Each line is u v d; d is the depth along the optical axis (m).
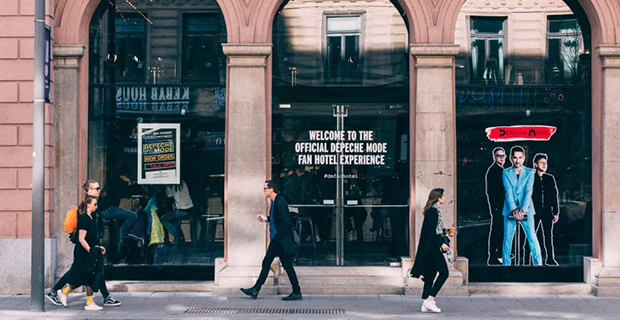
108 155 12.16
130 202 12.17
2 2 11.59
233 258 11.70
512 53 12.13
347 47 12.20
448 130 11.65
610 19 11.64
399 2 12.07
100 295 11.59
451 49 11.60
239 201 11.70
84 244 10.08
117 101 12.16
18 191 11.59
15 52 11.57
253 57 11.73
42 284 10.16
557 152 12.06
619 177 11.55
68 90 11.80
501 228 12.03
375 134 12.14
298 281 11.82
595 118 11.88
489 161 12.05
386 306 10.64
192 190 12.15
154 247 12.18
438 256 10.03
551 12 12.16
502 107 12.09
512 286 11.76
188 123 12.17
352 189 12.13
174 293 11.72
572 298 11.34
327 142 12.16
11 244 11.59
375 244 12.07
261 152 11.70
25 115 11.56
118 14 12.30
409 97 12.04
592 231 11.98
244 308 10.45
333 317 9.79
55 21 11.82
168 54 12.23
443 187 11.62
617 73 11.57
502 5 12.13
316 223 12.12
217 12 12.20
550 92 12.09
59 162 11.80
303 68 12.19
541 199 12.05
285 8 12.19
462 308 10.51
